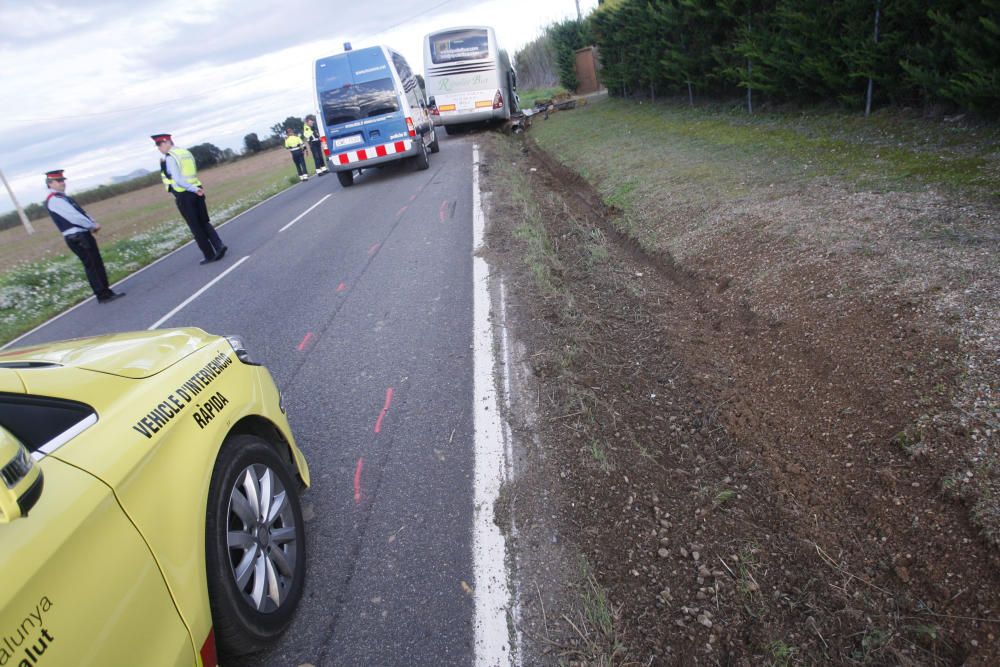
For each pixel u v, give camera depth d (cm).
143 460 193
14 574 139
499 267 642
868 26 806
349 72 1355
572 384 391
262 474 252
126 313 795
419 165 1482
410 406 402
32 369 210
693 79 1391
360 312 596
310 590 263
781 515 271
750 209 613
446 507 301
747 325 435
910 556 236
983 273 370
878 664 205
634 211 757
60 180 836
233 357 284
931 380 304
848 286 409
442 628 236
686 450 324
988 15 601
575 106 2355
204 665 186
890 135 742
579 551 263
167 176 919
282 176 2709
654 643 221
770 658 212
